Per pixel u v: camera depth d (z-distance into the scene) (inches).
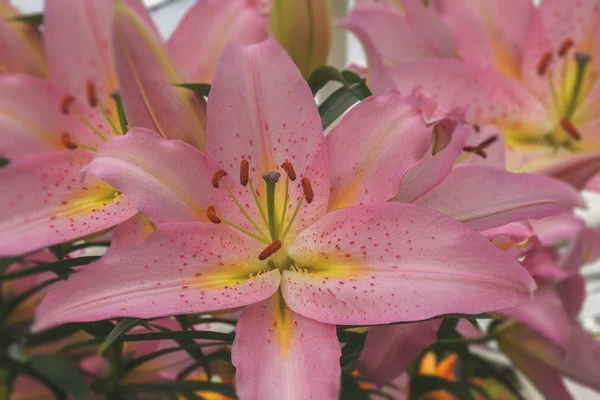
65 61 19.1
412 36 22.7
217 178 16.7
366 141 16.9
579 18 21.8
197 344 18.8
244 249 16.9
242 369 15.7
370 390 22.4
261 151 17.1
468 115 21.9
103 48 19.2
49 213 17.4
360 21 22.8
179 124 17.2
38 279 21.0
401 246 16.3
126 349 21.0
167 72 17.2
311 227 17.0
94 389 20.7
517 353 22.0
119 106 18.4
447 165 17.1
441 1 22.1
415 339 17.5
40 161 17.7
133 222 17.2
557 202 17.3
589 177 21.0
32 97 19.0
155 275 16.1
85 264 17.7
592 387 21.7
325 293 16.4
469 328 22.3
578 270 21.9
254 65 16.9
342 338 18.4
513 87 21.8
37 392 21.4
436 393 24.8
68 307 15.4
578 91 21.8
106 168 16.0
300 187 17.2
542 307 19.1
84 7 19.1
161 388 21.1
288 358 15.8
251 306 16.5
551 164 21.2
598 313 37.6
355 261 16.6
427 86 21.7
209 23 19.6
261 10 20.5
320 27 19.4
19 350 20.7
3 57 19.6
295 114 17.0
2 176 17.3
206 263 16.5
